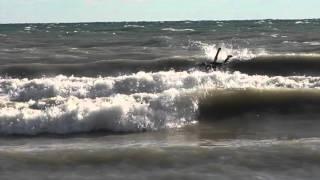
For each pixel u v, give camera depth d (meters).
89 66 89.94
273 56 90.19
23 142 43.53
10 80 66.31
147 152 37.47
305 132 45.69
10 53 114.81
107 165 34.97
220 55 96.00
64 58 105.00
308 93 57.53
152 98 53.28
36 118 48.50
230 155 36.50
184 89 58.81
